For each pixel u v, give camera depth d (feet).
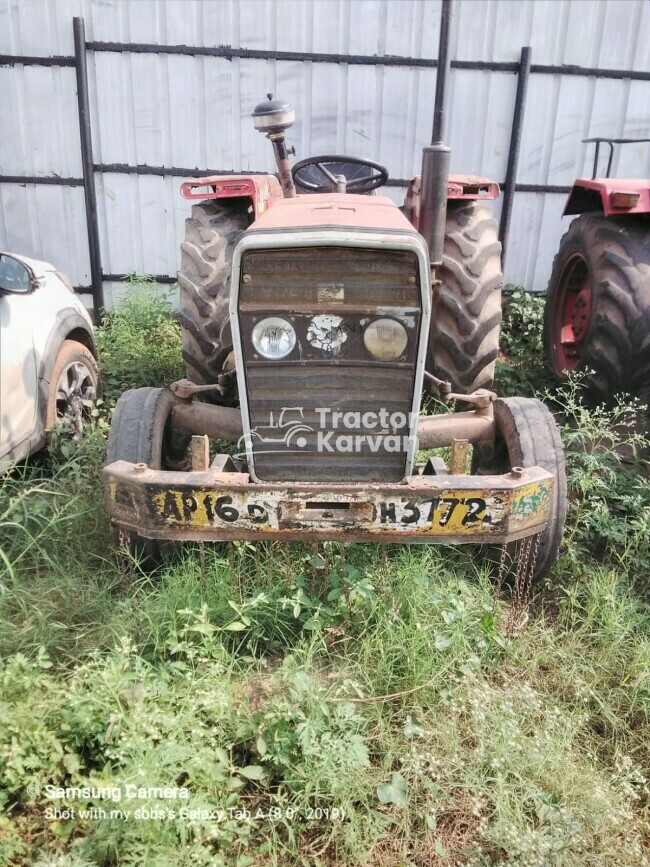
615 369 13.26
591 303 13.74
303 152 21.74
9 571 9.42
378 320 7.57
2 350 10.84
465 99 21.47
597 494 11.69
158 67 20.74
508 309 21.20
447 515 8.27
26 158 21.49
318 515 8.26
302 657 8.29
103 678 7.18
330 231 7.28
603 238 13.70
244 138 21.49
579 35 20.99
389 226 7.54
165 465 10.49
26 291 12.14
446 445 10.25
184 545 9.90
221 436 10.32
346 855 6.63
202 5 20.21
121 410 9.74
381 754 7.54
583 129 21.94
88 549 10.66
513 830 6.55
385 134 21.67
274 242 7.19
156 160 21.62
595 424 13.93
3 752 6.85
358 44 20.76
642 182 14.02
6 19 20.21
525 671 8.72
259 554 9.72
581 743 8.05
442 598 9.23
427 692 8.12
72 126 21.25
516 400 10.23
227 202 13.52
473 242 12.26
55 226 22.22
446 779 7.24
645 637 9.32
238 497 8.20
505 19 20.70
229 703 7.66
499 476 8.46
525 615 9.48
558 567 10.48
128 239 22.38
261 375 7.86
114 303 22.95
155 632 8.57
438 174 10.09
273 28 20.52
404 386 7.87
